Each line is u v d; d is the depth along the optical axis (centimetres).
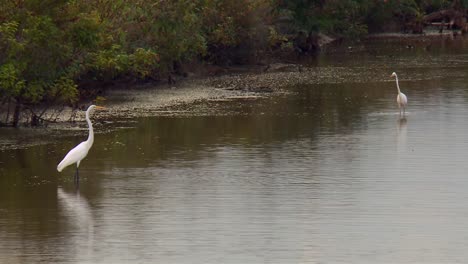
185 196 5569
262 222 5059
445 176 6091
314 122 8244
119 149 6975
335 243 4712
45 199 5503
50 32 7581
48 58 7781
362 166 6378
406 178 6038
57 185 5844
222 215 5178
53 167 6344
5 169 6284
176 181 5941
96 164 6450
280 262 4444
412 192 5681
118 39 9550
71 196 5575
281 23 16350
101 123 8169
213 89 10731
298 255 4534
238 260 4469
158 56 10294
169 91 10506
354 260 4472
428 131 7712
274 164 6431
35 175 6106
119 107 9162
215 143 7219
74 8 7981
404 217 5153
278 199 5509
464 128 7831
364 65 13575
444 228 4962
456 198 5544
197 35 11862
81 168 6319
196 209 5300
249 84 11275
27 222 5047
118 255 4525
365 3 18650
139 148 7006
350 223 5041
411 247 4650
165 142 7256
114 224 5016
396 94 10119
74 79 9219
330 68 13225
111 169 6284
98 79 9875
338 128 7906
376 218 5138
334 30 18338
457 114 8588
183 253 4559
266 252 4581
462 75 11881
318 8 16700
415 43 17738
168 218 5125
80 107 9025
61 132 7694
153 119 8406
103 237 4794
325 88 10806
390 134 7594
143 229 4928
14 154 6781
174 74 11956
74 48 8181
